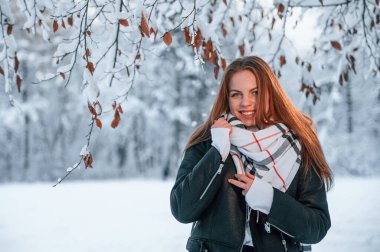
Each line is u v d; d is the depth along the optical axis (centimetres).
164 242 630
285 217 193
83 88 260
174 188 212
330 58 467
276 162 204
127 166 3112
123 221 857
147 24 232
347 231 668
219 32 418
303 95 492
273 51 416
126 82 265
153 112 2520
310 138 215
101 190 1750
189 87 2475
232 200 203
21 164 3023
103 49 258
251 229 199
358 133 2467
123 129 2706
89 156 250
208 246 203
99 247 606
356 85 2214
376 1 378
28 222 866
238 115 217
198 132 229
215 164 200
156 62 2252
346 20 431
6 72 274
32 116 2680
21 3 278
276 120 217
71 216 946
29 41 2636
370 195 1291
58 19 279
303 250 213
